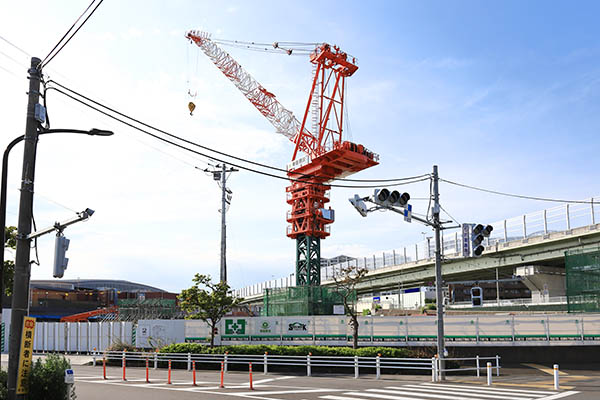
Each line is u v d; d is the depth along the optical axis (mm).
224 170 42188
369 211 21984
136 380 26422
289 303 48406
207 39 73312
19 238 13531
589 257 46031
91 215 12984
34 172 13859
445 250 78875
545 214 66812
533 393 20734
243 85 74438
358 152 69000
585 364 37031
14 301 13430
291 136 75938
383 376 28500
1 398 13586
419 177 26391
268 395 20031
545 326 37875
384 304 87125
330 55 72000
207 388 22594
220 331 42969
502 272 80000
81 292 80938
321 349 32656
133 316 46875
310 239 69375
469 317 39531
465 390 21750
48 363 15195
